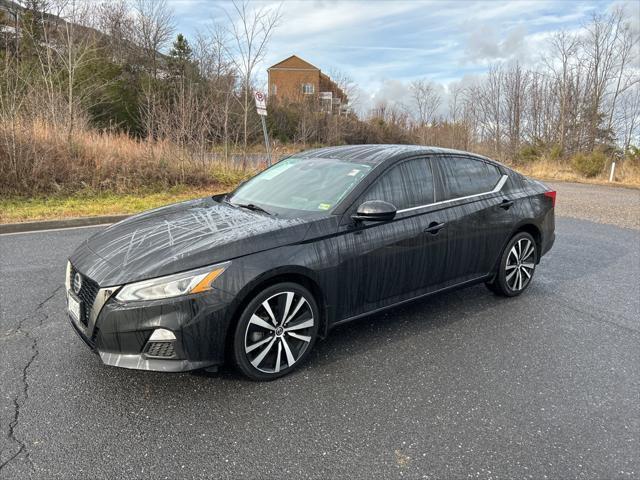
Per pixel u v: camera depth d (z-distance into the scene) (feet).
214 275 9.01
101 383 9.82
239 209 12.01
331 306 10.80
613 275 18.62
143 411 8.92
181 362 8.93
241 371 9.73
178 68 101.60
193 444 8.03
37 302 14.25
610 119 90.89
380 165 12.07
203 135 43.98
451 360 11.29
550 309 14.79
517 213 14.89
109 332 8.76
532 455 7.95
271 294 9.75
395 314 14.12
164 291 8.71
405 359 11.28
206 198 13.99
